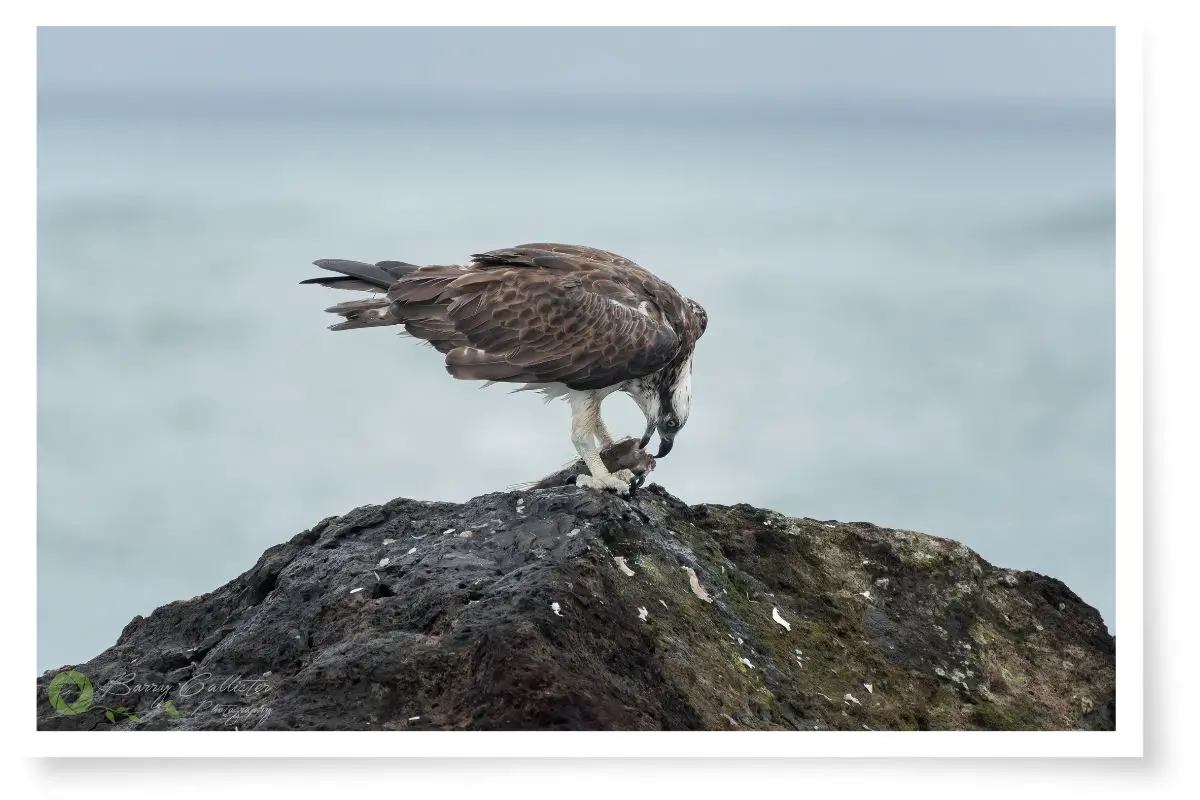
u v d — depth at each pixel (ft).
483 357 44.01
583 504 43.68
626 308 44.88
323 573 43.93
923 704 44.73
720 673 40.57
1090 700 47.06
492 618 37.86
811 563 48.70
